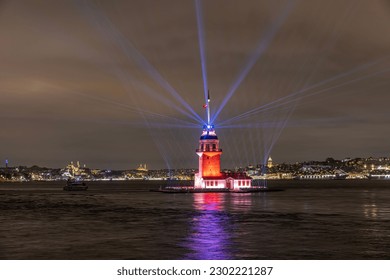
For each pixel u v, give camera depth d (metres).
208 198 126.00
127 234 54.03
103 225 63.25
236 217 72.19
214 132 155.25
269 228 58.47
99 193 184.00
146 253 42.56
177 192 161.88
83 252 43.16
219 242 47.97
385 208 89.50
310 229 57.38
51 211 88.88
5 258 40.78
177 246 45.78
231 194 146.25
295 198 126.62
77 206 102.88
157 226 61.50
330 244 46.47
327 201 112.62
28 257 41.16
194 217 72.75
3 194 180.38
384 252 42.50
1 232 56.53
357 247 44.84
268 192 167.50
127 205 103.19
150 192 181.62
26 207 101.06
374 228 58.03
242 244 46.66
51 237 52.06
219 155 155.00
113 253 42.66
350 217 71.44
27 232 56.50
